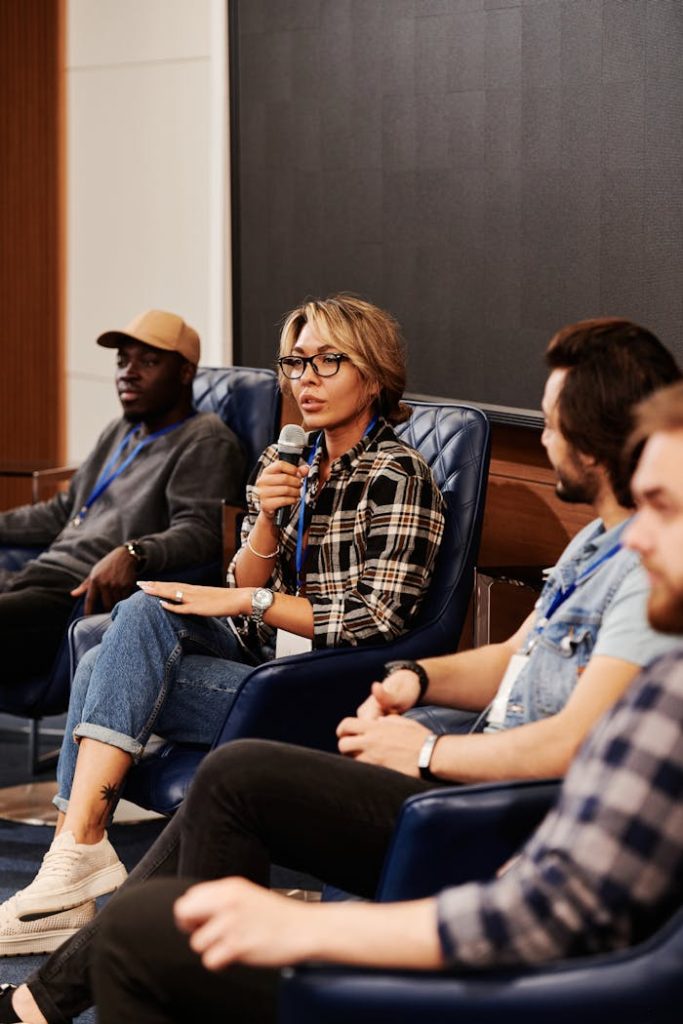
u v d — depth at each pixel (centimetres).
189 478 439
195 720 329
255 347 535
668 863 155
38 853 410
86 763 321
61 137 649
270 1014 194
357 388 329
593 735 164
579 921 158
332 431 335
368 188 459
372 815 230
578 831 158
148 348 449
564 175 367
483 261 404
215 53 552
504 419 394
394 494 321
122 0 611
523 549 402
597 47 351
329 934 165
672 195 326
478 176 404
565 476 230
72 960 265
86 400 659
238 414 455
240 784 229
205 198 588
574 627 231
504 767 220
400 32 436
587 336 225
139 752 323
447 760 229
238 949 166
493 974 161
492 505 413
